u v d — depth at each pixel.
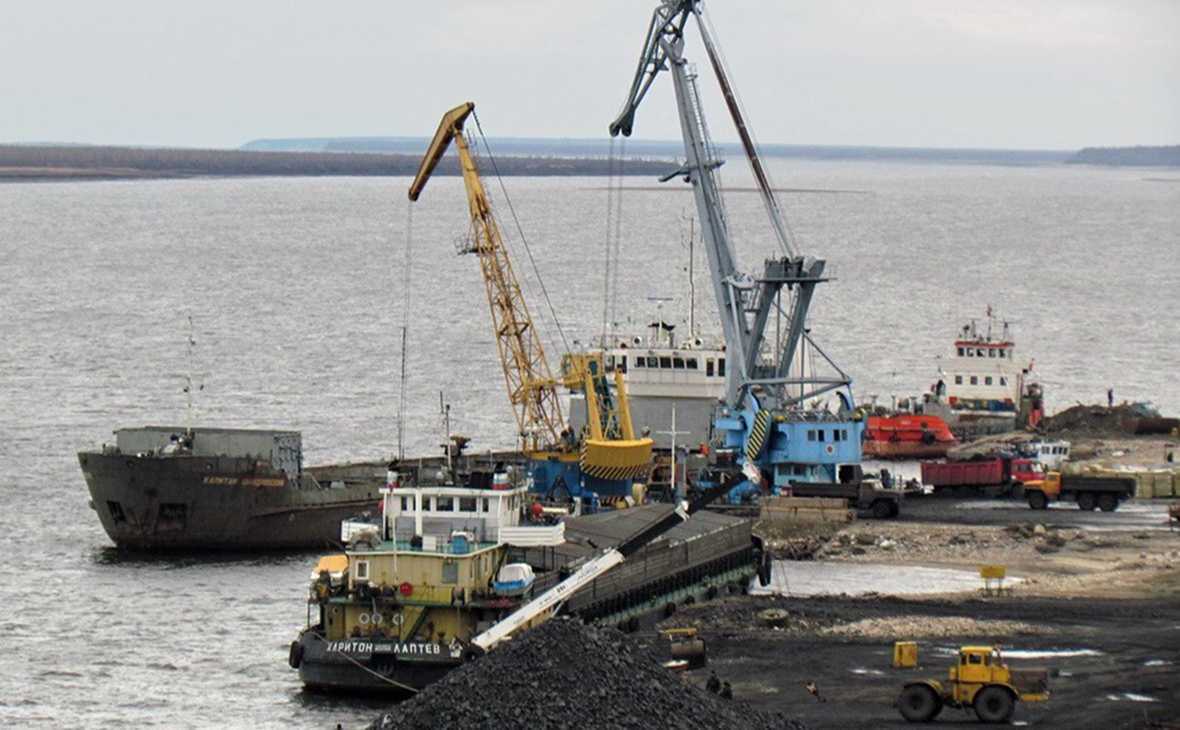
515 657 140.00
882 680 162.62
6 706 164.38
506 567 176.62
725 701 144.38
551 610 172.38
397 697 167.75
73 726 159.00
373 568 173.75
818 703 154.25
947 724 147.75
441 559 172.62
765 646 177.50
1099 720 147.88
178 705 165.12
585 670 139.12
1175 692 157.38
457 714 133.38
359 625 172.75
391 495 182.38
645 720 134.38
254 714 162.25
